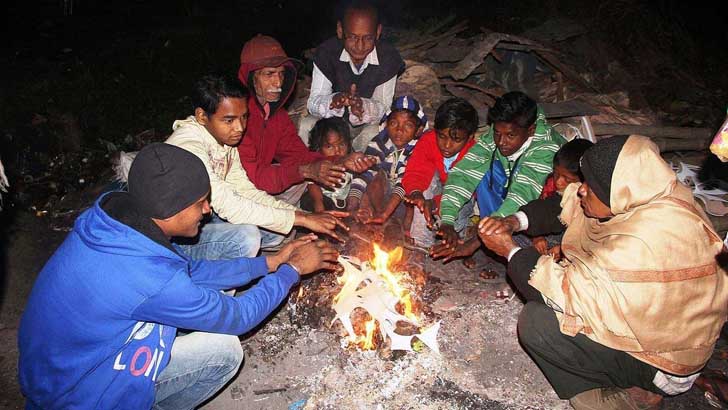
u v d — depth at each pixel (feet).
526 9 24.72
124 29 26.89
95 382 6.59
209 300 6.86
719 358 9.49
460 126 11.12
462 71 16.90
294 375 9.28
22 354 6.64
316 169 11.35
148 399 7.01
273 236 11.69
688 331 7.13
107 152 17.17
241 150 11.31
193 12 29.94
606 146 7.20
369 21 12.83
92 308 6.30
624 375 7.81
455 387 9.02
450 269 12.05
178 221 6.69
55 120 17.56
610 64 19.45
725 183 14.01
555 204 10.18
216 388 8.08
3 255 12.53
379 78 13.97
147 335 6.83
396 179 13.04
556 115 14.10
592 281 7.14
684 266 6.89
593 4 22.41
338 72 13.99
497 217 10.31
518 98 10.36
